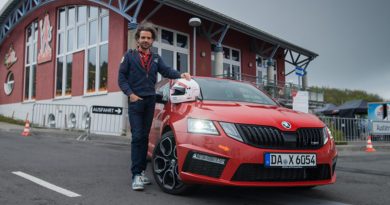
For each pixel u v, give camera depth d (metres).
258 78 22.72
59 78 18.75
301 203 4.07
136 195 4.12
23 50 22.06
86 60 16.98
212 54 19.94
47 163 6.19
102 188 4.43
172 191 4.18
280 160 3.60
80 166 5.99
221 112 3.89
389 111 19.30
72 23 18.25
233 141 3.60
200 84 5.17
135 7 15.82
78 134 12.94
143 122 4.47
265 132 3.66
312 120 4.11
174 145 4.19
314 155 3.75
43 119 18.27
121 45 15.16
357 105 20.97
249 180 3.57
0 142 9.34
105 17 16.31
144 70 4.41
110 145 10.04
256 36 20.66
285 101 21.28
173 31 17.67
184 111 4.29
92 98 16.28
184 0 15.10
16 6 22.05
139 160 4.41
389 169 7.14
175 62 17.64
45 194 4.07
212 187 4.60
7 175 5.08
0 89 24.44
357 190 4.90
